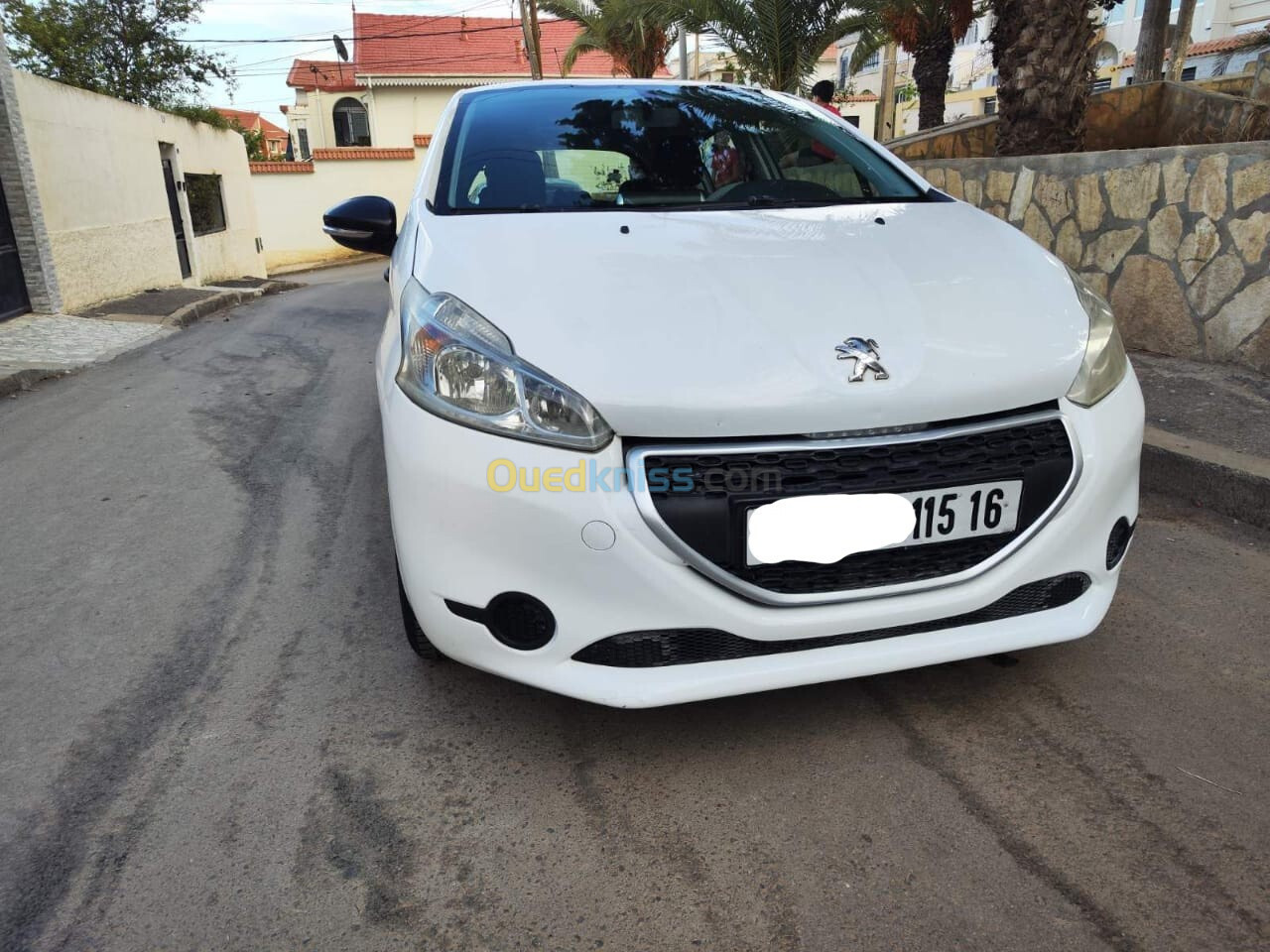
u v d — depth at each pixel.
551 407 1.84
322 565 3.16
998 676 2.39
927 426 1.92
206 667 2.53
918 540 1.91
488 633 1.92
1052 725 2.19
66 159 10.08
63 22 18.69
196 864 1.81
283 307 10.77
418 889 1.75
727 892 1.73
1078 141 6.33
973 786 1.99
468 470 1.87
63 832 1.91
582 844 1.86
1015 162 5.46
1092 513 2.02
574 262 2.20
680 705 2.31
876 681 2.39
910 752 2.11
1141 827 1.86
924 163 6.42
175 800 2.00
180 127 15.01
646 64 19.44
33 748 2.19
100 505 3.78
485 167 2.90
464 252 2.32
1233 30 24.38
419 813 1.95
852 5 12.01
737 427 1.83
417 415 1.97
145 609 2.88
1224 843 1.81
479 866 1.81
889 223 2.55
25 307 9.22
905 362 1.92
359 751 2.16
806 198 2.87
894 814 1.92
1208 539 3.14
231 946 1.62
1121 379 2.16
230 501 3.79
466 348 1.94
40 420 5.13
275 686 2.43
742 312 2.00
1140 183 4.63
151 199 12.75
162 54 19.42
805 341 1.93
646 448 1.83
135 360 6.92
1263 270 4.12
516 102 3.26
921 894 1.71
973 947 1.59
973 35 31.19
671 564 1.83
